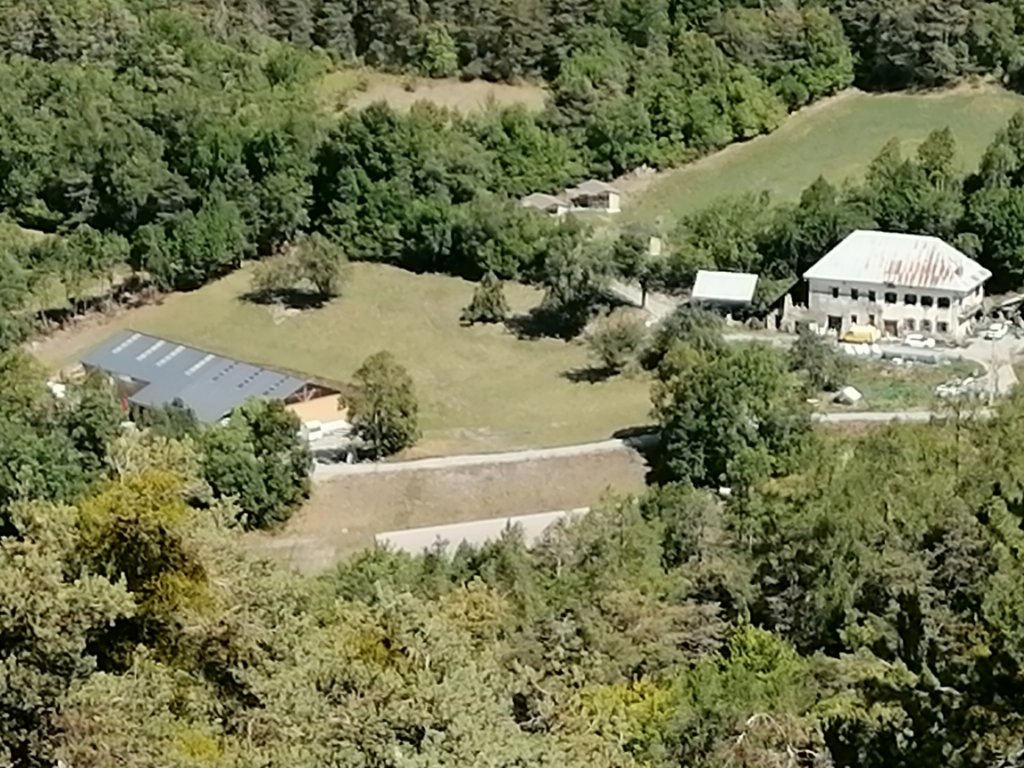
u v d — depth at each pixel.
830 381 82.31
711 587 49.44
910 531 46.62
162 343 89.38
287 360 91.38
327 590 48.59
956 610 36.81
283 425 73.25
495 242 100.81
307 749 22.91
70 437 73.00
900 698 26.53
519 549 59.94
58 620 23.80
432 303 98.38
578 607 46.25
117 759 23.23
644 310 93.94
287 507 73.38
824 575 46.22
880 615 41.91
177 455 27.14
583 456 77.06
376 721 23.03
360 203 104.50
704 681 37.09
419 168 104.62
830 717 30.94
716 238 96.81
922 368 84.50
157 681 24.28
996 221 93.31
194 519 26.16
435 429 82.12
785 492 58.25
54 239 100.25
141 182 102.69
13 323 93.19
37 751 23.44
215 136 104.69
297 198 104.25
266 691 24.53
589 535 58.81
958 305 88.44
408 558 59.62
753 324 92.06
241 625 25.86
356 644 25.58
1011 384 80.38
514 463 76.69
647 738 33.50
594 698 34.72
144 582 25.77
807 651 44.75
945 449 57.94
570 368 88.94
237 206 103.50
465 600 45.53
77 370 88.50
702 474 72.75
